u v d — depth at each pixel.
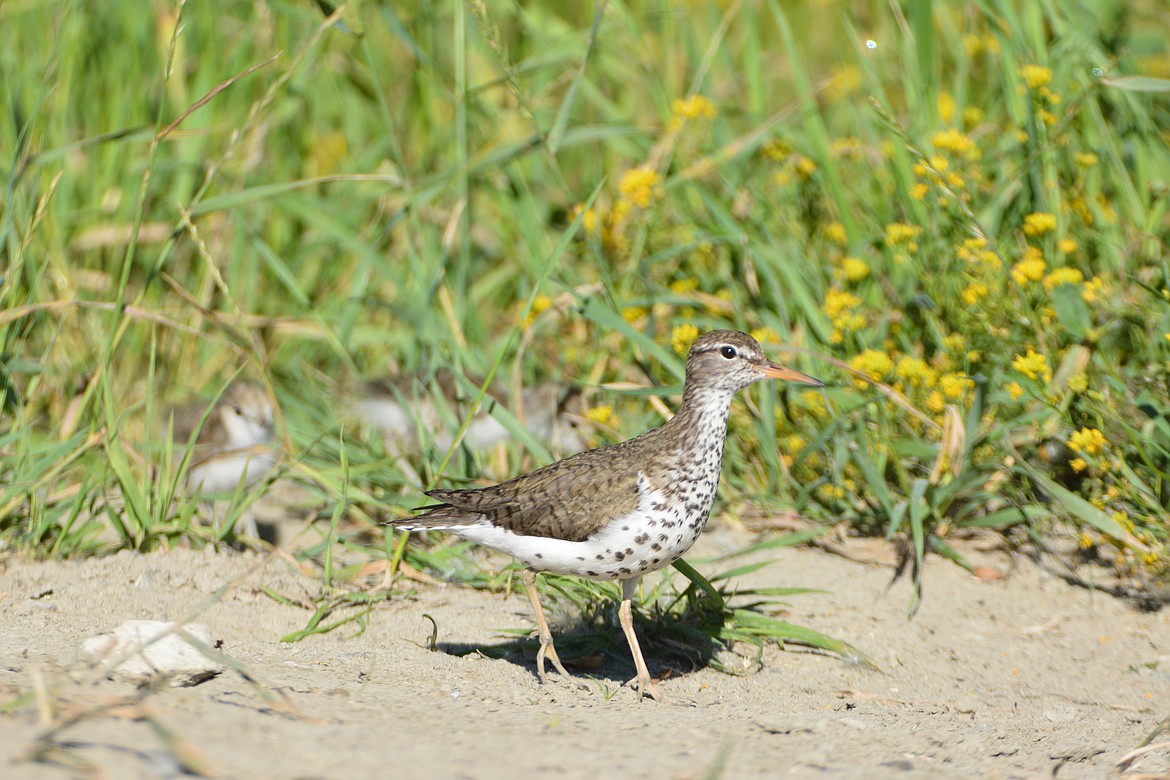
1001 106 14.93
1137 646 10.55
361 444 13.30
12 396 12.12
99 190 14.90
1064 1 13.77
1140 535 11.00
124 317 11.73
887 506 11.43
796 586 11.34
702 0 20.02
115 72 15.43
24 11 15.93
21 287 13.36
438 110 17.50
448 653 9.73
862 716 8.79
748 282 13.40
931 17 13.91
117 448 11.05
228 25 16.61
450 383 13.51
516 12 15.59
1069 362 11.54
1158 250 12.73
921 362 11.87
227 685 8.14
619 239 14.27
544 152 14.70
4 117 14.94
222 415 12.74
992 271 11.91
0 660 8.28
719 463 9.60
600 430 12.91
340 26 13.13
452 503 9.63
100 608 9.91
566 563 9.27
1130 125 13.71
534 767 7.01
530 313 13.85
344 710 7.84
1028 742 8.39
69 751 6.37
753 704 9.16
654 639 10.21
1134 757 8.11
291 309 15.36
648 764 7.22
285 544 11.98
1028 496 11.85
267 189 12.54
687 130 14.69
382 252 16.05
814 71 19.44
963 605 11.16
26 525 11.25
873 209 14.16
